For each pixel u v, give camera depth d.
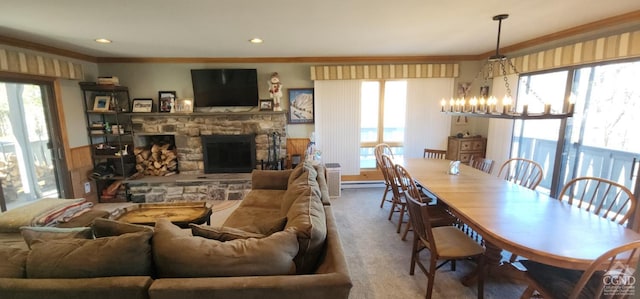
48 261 1.29
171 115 4.46
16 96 3.32
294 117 4.84
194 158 4.68
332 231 1.75
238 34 3.09
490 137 4.50
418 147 4.95
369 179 5.14
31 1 2.04
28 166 3.47
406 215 3.72
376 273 2.48
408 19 2.61
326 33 3.09
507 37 3.38
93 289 1.21
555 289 1.62
